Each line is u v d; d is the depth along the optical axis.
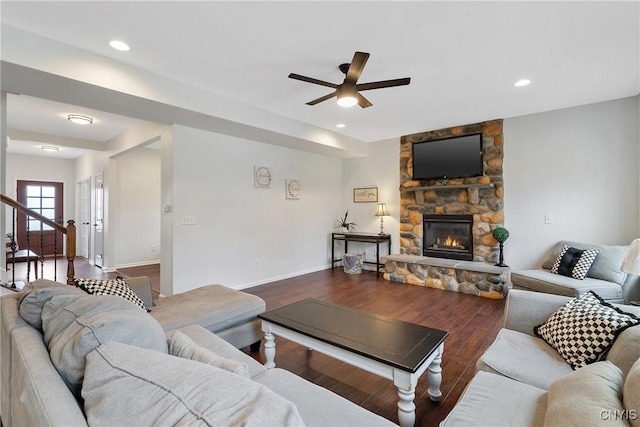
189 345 1.35
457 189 5.09
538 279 3.48
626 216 3.78
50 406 0.83
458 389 2.11
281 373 1.54
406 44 2.52
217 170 4.46
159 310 2.40
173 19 2.19
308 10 2.09
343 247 6.57
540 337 1.92
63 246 7.88
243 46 2.55
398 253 5.80
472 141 4.81
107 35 2.39
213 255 4.43
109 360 0.95
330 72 3.02
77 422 0.78
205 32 2.35
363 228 6.32
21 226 7.30
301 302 2.63
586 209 4.02
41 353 1.14
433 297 4.31
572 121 4.09
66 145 5.50
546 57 2.75
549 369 1.56
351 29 2.31
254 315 2.64
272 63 2.84
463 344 2.81
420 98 3.75
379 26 2.28
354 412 1.24
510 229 4.58
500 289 4.21
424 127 5.10
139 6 2.05
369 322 2.17
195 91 3.38
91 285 2.16
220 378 0.84
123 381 0.85
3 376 1.56
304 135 4.78
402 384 1.58
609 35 2.39
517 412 1.23
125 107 3.24
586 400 1.07
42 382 0.94
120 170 6.18
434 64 2.87
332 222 6.48
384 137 5.81
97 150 6.00
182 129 4.05
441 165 5.12
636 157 3.71
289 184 5.56
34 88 2.74
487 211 4.77
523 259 4.48
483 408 1.26
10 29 2.27
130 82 2.87
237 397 0.77
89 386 0.88
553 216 4.25
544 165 4.30
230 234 4.64
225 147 4.55
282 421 0.70
